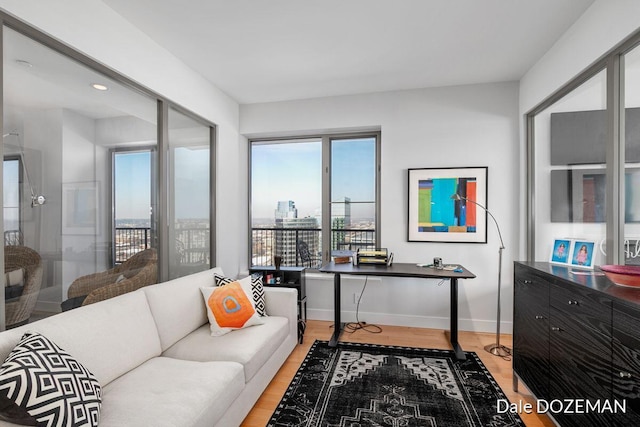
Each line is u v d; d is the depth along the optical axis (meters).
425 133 3.43
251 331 2.24
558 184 2.63
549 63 2.60
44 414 1.07
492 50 2.62
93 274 2.05
